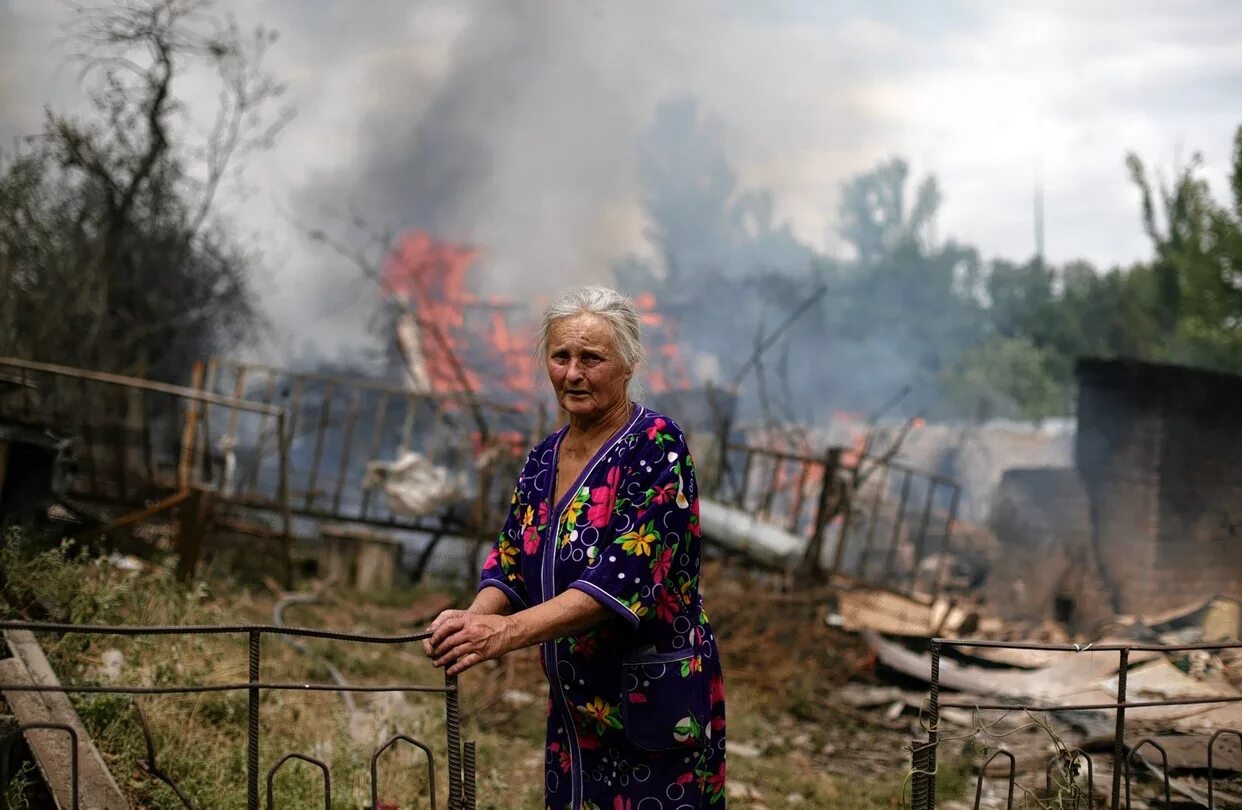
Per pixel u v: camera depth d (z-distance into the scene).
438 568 10.27
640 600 2.33
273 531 8.55
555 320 2.49
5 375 7.92
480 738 5.48
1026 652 8.65
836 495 9.64
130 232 11.91
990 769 5.80
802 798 5.37
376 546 9.13
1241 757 5.25
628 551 2.35
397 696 5.34
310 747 4.27
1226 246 16.48
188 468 8.70
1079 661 7.52
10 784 3.10
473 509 9.88
